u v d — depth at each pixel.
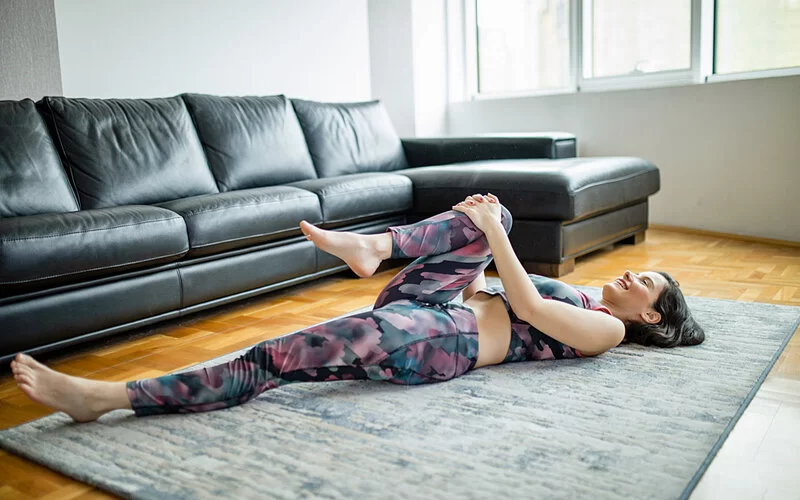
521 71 5.39
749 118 4.18
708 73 4.43
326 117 3.94
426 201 3.53
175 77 3.88
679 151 4.50
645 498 1.24
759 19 4.22
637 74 4.76
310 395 1.76
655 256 3.67
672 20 4.56
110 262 2.20
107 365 2.13
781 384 1.83
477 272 1.84
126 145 2.89
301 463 1.39
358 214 3.22
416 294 1.80
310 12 4.66
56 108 2.77
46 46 3.12
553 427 1.54
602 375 1.87
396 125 5.40
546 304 1.86
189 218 2.48
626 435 1.50
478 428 1.54
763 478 1.33
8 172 2.47
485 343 1.88
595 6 4.91
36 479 1.39
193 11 3.95
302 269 2.98
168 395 1.61
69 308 2.13
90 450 1.47
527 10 5.29
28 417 1.73
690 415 1.61
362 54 5.10
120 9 3.59
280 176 3.51
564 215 3.12
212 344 2.32
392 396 1.74
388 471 1.35
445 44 5.51
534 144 4.02
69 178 2.73
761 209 4.19
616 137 4.77
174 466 1.39
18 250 1.96
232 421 1.60
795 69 4.07
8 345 1.99
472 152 4.21
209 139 3.29
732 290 2.88
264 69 4.38
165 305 2.43
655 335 2.08
